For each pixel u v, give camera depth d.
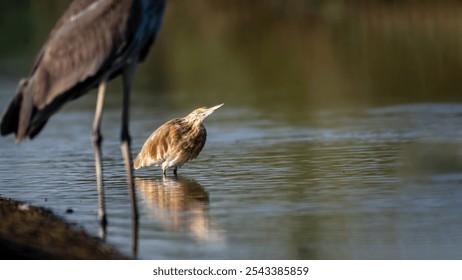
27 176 15.58
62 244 10.77
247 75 31.78
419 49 34.47
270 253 10.44
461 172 14.04
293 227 11.44
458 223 11.30
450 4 43.91
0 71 35.09
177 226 11.73
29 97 11.80
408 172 14.30
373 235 10.95
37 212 12.45
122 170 15.97
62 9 56.06
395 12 44.19
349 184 13.66
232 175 14.88
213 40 42.19
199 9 53.25
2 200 13.31
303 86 28.34
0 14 55.69
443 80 27.36
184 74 33.09
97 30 11.81
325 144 17.62
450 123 19.61
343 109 22.95
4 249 10.14
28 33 47.59
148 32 12.10
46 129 22.31
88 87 11.95
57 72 11.87
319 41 39.28
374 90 26.39
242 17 49.38
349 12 45.81
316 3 47.53
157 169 16.05
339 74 30.36
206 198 13.24
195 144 15.40
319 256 10.27
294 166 15.39
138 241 11.06
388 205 12.28
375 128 19.50
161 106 25.75
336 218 11.74
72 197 13.66
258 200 12.94
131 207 12.16
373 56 33.91
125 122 12.13
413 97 24.41
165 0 12.30
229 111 23.73
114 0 11.87
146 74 33.81
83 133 21.50
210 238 11.09
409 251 10.30
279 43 39.78
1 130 11.95
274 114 22.80
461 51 33.03
